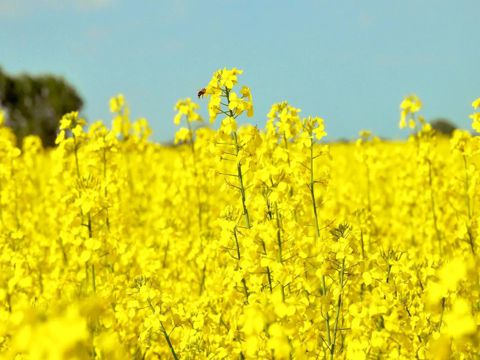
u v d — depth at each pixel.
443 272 2.82
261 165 5.17
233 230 4.81
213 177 7.60
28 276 5.56
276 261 4.49
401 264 4.72
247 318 3.11
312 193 5.38
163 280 6.31
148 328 4.14
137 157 11.17
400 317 4.41
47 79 50.50
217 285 5.66
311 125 5.45
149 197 11.64
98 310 2.48
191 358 4.32
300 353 3.54
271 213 4.83
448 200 8.02
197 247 6.79
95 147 7.04
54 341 2.03
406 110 8.27
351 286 4.45
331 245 4.28
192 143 8.91
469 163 7.64
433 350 3.46
